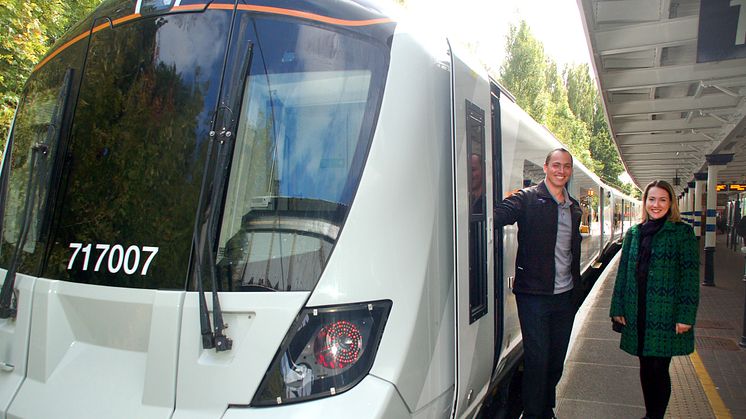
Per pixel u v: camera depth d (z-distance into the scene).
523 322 3.76
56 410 2.29
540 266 3.71
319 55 2.41
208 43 2.45
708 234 12.41
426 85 2.54
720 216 39.03
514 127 4.75
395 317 2.27
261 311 2.14
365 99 2.38
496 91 4.10
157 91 2.49
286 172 2.31
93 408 2.23
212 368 2.13
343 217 2.25
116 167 2.51
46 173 2.67
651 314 3.85
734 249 23.70
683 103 11.77
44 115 2.91
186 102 2.41
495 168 3.88
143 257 2.32
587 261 11.63
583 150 45.22
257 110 2.37
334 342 2.13
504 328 3.94
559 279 3.76
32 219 2.68
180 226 2.30
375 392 2.14
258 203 2.29
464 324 2.75
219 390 2.12
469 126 2.98
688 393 5.06
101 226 2.46
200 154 2.34
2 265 2.88
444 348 2.55
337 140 2.34
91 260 2.44
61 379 2.36
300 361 2.11
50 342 2.42
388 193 2.32
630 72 10.18
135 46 2.60
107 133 2.57
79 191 2.57
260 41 2.42
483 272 3.19
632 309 3.96
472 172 3.04
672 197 3.92
